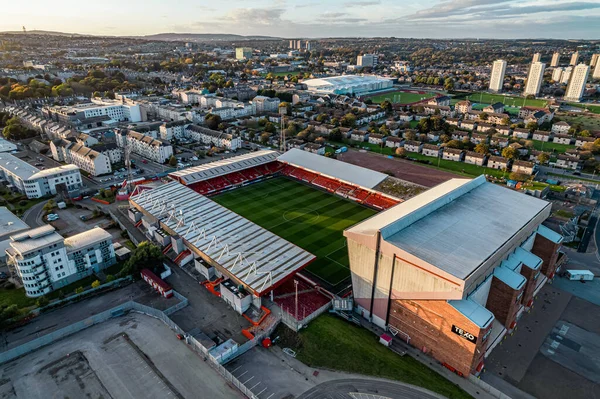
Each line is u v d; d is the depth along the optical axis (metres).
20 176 154.00
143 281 104.19
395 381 73.38
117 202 151.50
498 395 70.44
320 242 124.19
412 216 91.75
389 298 84.62
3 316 84.81
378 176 159.00
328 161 175.75
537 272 92.12
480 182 117.81
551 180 177.75
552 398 71.31
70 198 152.12
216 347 79.44
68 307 93.69
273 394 70.12
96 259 107.44
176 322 88.44
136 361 76.69
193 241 109.94
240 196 159.62
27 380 72.19
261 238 110.38
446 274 72.19
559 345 84.25
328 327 86.56
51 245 97.31
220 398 68.81
